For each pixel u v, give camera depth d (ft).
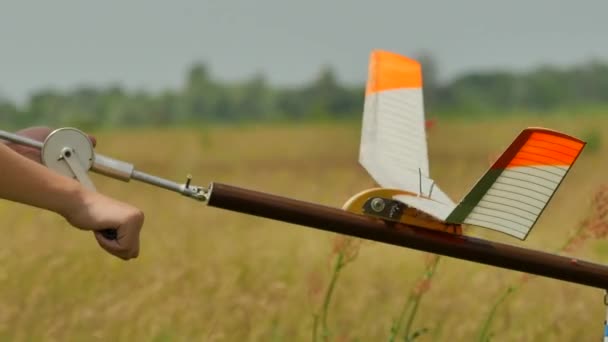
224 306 47.14
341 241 38.70
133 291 48.96
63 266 50.19
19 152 23.50
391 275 56.03
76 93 543.39
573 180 146.51
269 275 53.78
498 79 647.56
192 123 508.53
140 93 565.94
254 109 623.36
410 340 39.01
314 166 200.03
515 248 23.85
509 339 47.88
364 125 25.70
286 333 46.29
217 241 65.00
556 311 50.49
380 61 26.81
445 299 51.72
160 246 61.57
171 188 23.11
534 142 21.62
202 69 643.45
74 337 44.21
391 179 24.39
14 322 44.80
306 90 632.79
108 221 22.49
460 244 23.49
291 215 22.82
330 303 49.73
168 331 44.91
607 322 26.99
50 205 22.53
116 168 23.38
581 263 24.18
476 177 142.31
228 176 166.40
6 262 50.08
